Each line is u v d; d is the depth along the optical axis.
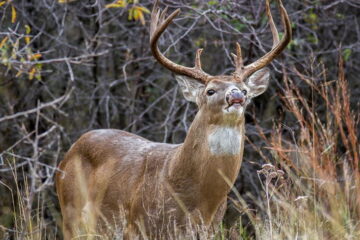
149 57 14.22
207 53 15.18
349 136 11.76
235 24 14.09
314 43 14.34
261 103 15.16
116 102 15.25
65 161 11.09
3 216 13.75
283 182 10.24
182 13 14.52
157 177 9.52
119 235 9.20
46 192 14.01
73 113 15.40
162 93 15.46
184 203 9.24
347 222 9.45
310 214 9.54
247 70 9.71
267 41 14.46
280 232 9.04
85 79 15.72
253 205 13.96
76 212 10.68
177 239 9.13
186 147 9.25
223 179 9.02
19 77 14.54
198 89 9.57
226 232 11.01
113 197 10.05
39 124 15.05
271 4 14.30
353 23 15.50
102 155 10.54
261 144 14.48
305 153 10.80
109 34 14.89
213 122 8.93
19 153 14.38
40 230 9.77
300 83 14.72
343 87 11.38
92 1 14.84
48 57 14.98
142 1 14.86
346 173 10.31
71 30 15.33
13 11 10.18
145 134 15.42
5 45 9.80
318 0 13.95
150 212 9.38
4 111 14.80
